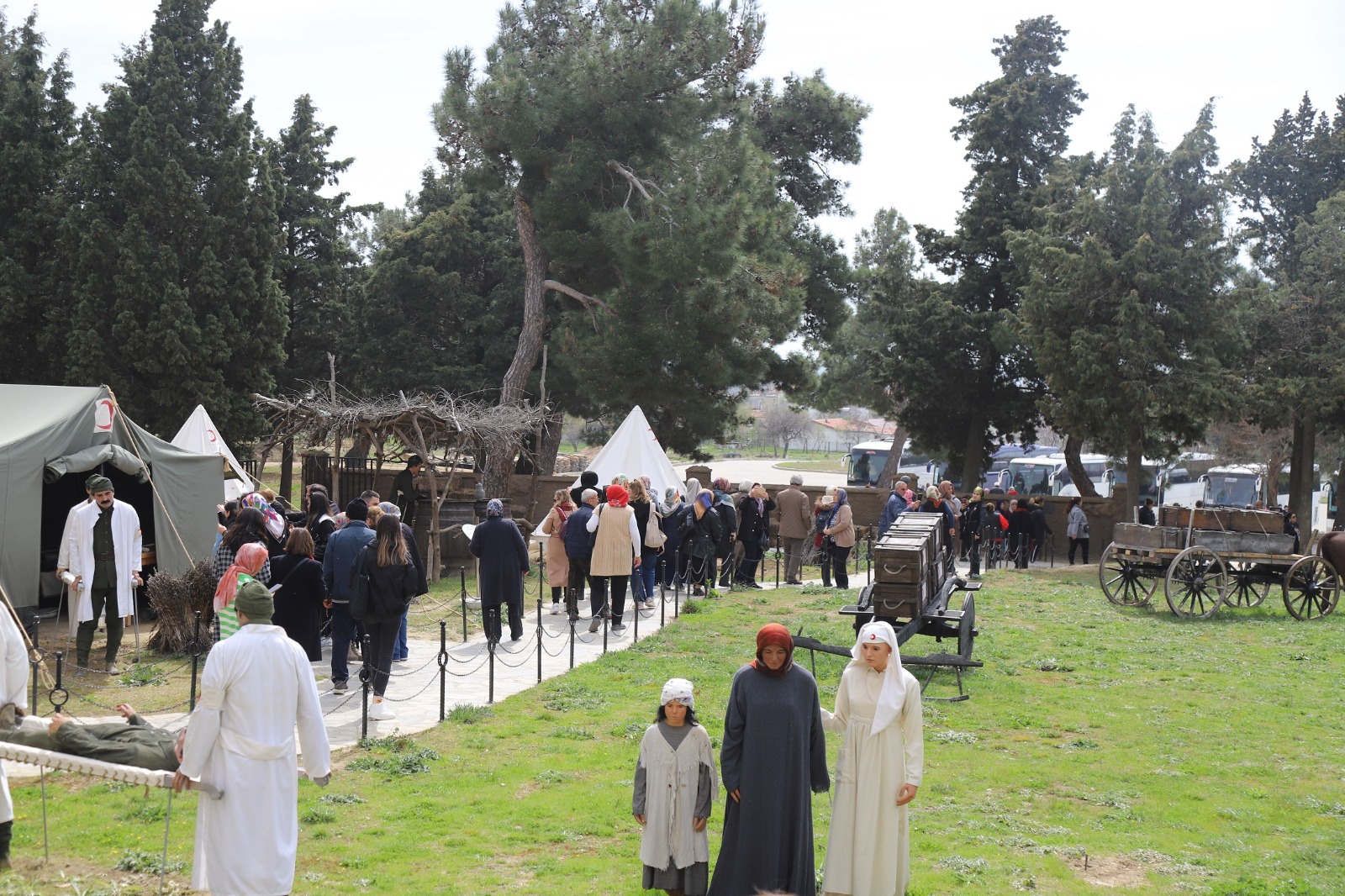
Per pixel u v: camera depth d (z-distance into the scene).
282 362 34.94
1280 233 37.84
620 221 25.44
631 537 15.52
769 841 6.02
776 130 37.28
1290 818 8.51
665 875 6.41
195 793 8.28
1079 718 11.54
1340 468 39.59
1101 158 32.81
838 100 37.44
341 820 7.78
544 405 26.59
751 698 6.13
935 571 13.66
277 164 38.12
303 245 39.97
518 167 28.23
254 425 32.22
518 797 8.45
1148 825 8.22
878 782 6.19
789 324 31.36
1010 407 37.56
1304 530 34.12
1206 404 27.00
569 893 6.57
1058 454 51.00
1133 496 29.27
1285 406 29.64
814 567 26.91
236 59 33.28
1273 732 11.11
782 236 33.66
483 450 24.41
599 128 26.69
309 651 10.85
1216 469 47.66
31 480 13.18
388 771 8.93
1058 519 32.16
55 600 15.84
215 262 31.12
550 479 32.03
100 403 14.07
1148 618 18.94
